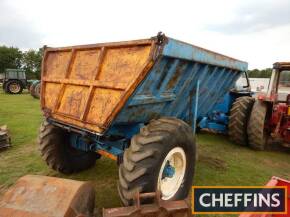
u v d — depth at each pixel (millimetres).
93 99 3023
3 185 3846
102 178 4133
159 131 2809
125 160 2689
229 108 6719
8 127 7641
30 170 4414
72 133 3928
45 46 3996
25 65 71750
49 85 3842
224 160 5238
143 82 2666
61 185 2395
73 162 4145
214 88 4543
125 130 3295
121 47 2873
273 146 6492
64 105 3443
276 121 5840
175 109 3594
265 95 5832
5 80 21422
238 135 6105
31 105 13250
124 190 2602
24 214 2164
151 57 2539
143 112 3041
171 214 2410
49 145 3883
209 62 3627
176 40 2779
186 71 3279
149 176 2607
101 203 3369
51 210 2170
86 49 3297
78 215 2205
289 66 5715
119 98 2662
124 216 2207
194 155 3348
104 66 2998
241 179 4270
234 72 4875
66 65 3525
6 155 5172
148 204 2443
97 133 2908
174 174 3148
